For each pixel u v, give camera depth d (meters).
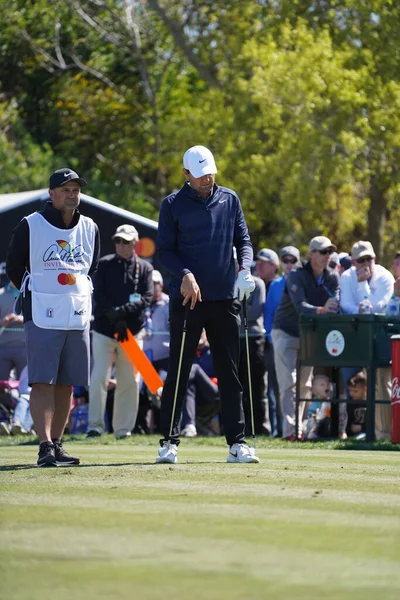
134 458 19.69
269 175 67.94
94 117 93.12
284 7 68.56
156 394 31.86
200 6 80.69
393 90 62.69
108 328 29.67
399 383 24.98
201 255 17.91
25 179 75.00
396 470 16.56
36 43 91.94
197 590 7.59
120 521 10.55
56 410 18.06
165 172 85.69
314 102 63.41
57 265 17.70
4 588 7.71
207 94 78.19
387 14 64.00
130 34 89.81
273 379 31.23
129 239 29.91
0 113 84.00
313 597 7.41
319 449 23.52
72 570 8.26
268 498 12.43
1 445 26.78
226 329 18.17
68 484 14.06
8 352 33.22
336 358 27.17
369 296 27.95
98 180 84.12
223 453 21.55
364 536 9.76
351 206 71.19
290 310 28.92
